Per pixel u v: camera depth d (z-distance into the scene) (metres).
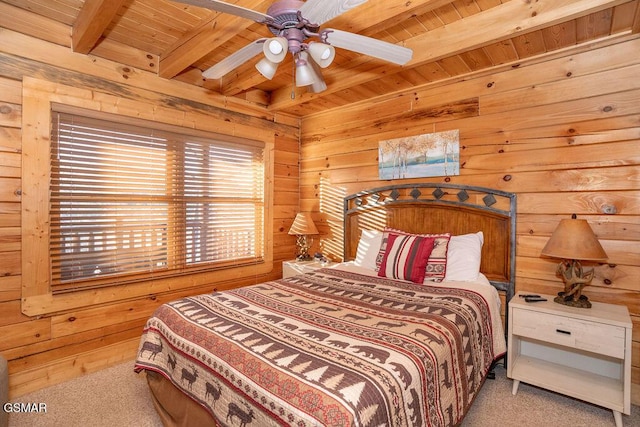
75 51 2.42
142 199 2.78
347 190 3.64
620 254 2.14
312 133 4.00
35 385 2.27
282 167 3.96
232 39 2.50
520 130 2.53
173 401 1.70
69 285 2.43
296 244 4.11
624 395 1.83
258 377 1.24
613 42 2.16
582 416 1.96
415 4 1.81
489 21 2.09
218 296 2.16
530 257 2.48
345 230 3.61
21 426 1.86
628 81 2.12
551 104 2.40
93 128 2.53
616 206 2.16
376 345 1.42
